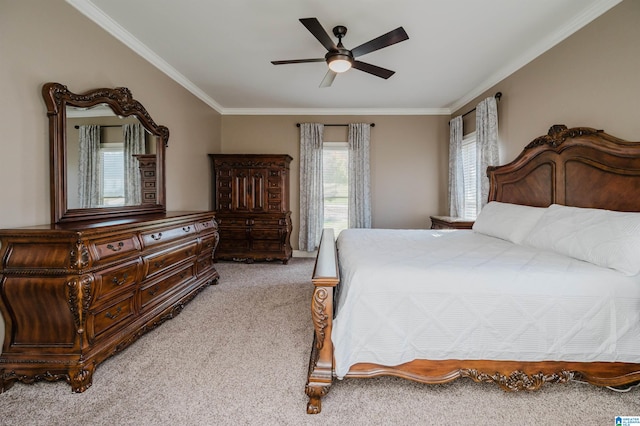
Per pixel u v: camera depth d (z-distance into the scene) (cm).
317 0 224
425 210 506
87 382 163
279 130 514
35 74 194
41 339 165
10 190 180
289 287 346
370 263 169
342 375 145
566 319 148
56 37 208
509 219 266
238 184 468
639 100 201
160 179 322
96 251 171
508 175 316
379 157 508
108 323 186
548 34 270
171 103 356
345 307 151
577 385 166
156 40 286
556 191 252
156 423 138
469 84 391
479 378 153
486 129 362
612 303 148
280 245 470
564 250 191
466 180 445
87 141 228
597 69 229
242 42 290
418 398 156
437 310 151
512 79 333
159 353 201
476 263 171
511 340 149
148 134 304
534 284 151
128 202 273
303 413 145
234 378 173
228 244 471
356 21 250
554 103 273
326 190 519
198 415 143
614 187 205
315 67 344
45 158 200
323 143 512
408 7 232
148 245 222
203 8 235
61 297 160
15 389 163
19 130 184
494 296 150
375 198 510
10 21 179
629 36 206
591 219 190
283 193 469
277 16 246
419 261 175
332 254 198
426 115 501
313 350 169
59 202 202
